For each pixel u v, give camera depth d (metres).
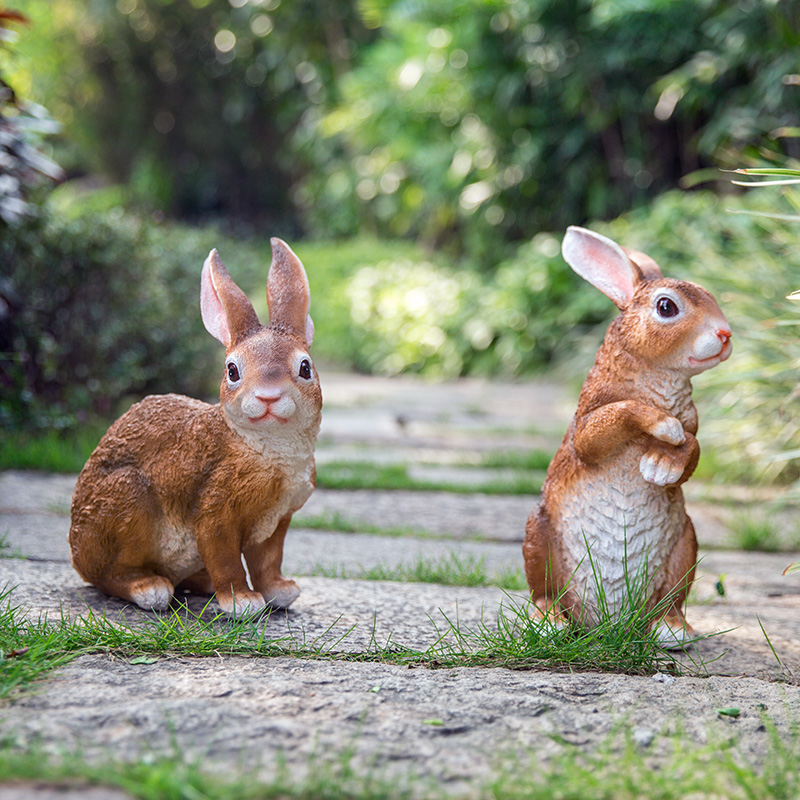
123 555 2.91
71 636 2.47
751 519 5.18
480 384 12.20
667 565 2.85
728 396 6.28
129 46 20.91
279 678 2.31
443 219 15.05
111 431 3.00
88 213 7.28
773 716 2.23
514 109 12.79
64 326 6.79
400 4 13.83
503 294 12.42
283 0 18.06
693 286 2.76
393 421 8.73
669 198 10.15
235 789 1.69
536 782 1.82
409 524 4.84
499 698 2.24
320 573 3.66
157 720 1.99
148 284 7.61
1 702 2.07
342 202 17.81
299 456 2.84
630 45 11.16
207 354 8.94
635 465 2.76
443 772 1.85
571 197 12.88
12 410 5.94
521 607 2.89
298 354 2.78
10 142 5.65
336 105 18.05
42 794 1.66
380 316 13.78
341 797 1.71
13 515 4.34
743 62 9.93
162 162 22.31
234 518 2.83
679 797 1.79
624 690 2.37
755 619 3.30
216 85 21.80
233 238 17.28
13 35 5.59
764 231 7.53
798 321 4.75
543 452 6.71
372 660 2.57
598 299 11.09
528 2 11.70
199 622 2.71
